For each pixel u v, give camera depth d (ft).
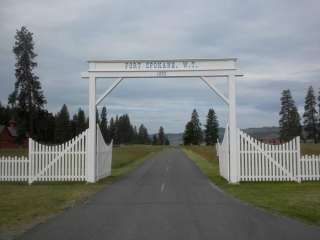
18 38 221.87
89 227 35.19
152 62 74.18
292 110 324.19
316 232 33.24
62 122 359.25
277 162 72.59
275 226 35.60
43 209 44.96
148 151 289.33
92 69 74.59
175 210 44.04
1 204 48.55
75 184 70.95
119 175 91.81
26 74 220.23
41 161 73.41
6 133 288.71
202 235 32.01
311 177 72.95
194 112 538.47
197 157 191.93
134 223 36.86
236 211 43.45
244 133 72.69
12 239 30.99
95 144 74.64
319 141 322.14
